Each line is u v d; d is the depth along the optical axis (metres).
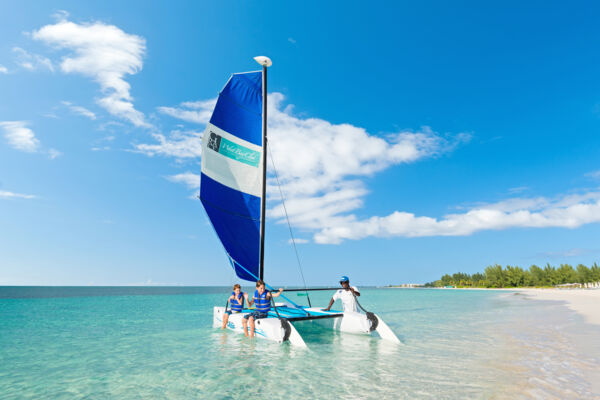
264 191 10.09
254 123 10.23
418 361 6.01
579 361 5.83
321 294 47.22
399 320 13.50
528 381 4.69
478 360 6.06
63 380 5.25
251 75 10.30
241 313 9.18
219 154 9.39
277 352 6.79
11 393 4.66
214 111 9.38
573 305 19.77
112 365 6.16
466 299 35.12
